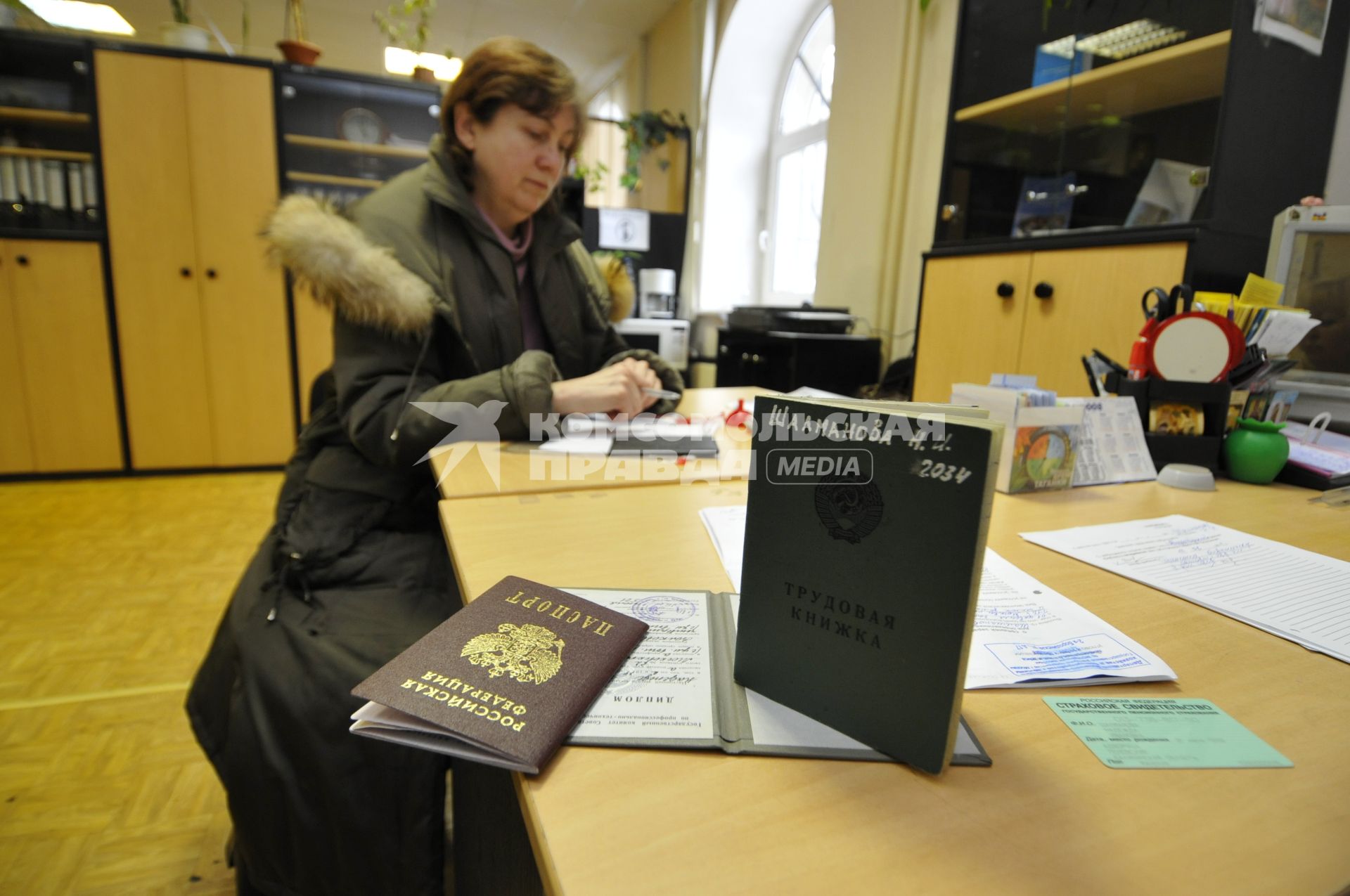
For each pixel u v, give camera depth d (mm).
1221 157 1538
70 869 1077
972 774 350
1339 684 444
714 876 281
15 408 3043
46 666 1617
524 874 504
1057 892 276
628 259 4148
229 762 840
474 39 4992
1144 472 988
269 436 3365
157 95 2971
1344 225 1157
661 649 457
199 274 3154
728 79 4066
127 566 2195
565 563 602
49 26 4461
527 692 388
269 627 891
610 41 5039
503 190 1159
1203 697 426
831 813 320
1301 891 278
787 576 394
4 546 2352
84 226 3025
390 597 933
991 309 1981
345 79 3232
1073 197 2047
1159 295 1037
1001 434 316
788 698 398
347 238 962
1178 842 304
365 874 811
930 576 339
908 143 2705
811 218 3881
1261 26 1527
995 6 2195
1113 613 545
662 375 1330
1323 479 936
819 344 2664
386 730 368
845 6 3033
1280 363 1016
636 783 337
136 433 3199
